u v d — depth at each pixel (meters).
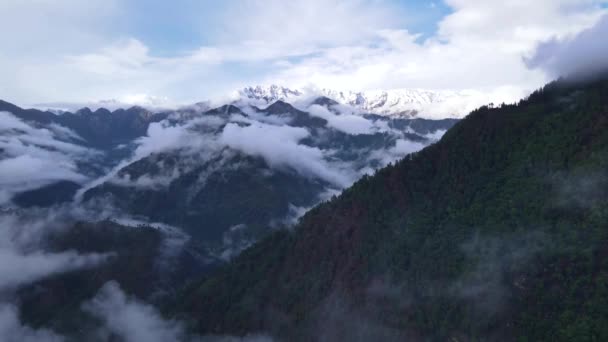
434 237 181.25
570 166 169.75
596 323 119.88
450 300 153.50
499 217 168.38
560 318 126.50
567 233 147.00
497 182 186.00
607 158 162.00
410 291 167.88
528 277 141.50
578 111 194.88
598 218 145.38
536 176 175.25
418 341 152.62
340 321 182.62
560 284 134.62
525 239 153.50
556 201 159.75
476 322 140.75
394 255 186.75
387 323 165.75
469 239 168.88
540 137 191.75
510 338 132.12
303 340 189.25
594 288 127.75
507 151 197.88
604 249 135.88
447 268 163.12
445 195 199.38
